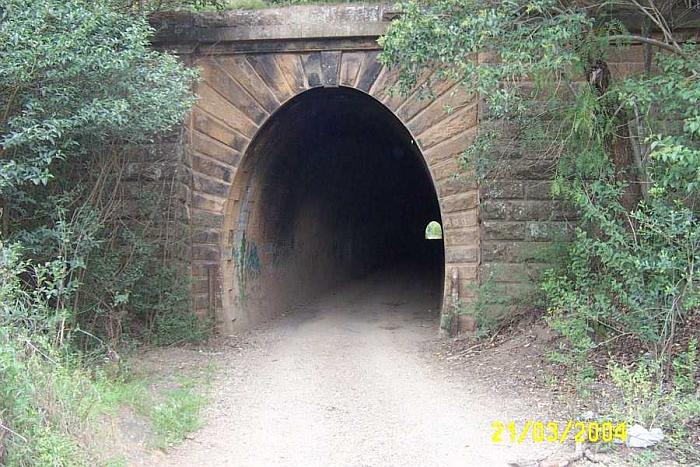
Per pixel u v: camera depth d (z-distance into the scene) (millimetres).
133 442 6617
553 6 8523
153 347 11562
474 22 8148
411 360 11539
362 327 15906
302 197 19344
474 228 12477
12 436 4961
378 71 12742
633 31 11328
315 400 8875
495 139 11297
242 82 13000
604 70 9766
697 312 8797
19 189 8781
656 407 6773
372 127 18625
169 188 12312
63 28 7977
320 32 12641
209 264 13062
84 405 6445
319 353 12383
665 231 7586
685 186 7578
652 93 8336
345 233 25719
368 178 25156
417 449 6805
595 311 8398
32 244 8633
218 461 6531
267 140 13961
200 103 12984
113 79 8477
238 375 10305
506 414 7906
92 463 5625
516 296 12055
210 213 13062
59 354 7016
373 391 9320
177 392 8781
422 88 10008
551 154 11609
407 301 21219
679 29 11508
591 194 9062
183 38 12781
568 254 11211
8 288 5898
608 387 8156
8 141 7625
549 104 10305
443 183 12609
